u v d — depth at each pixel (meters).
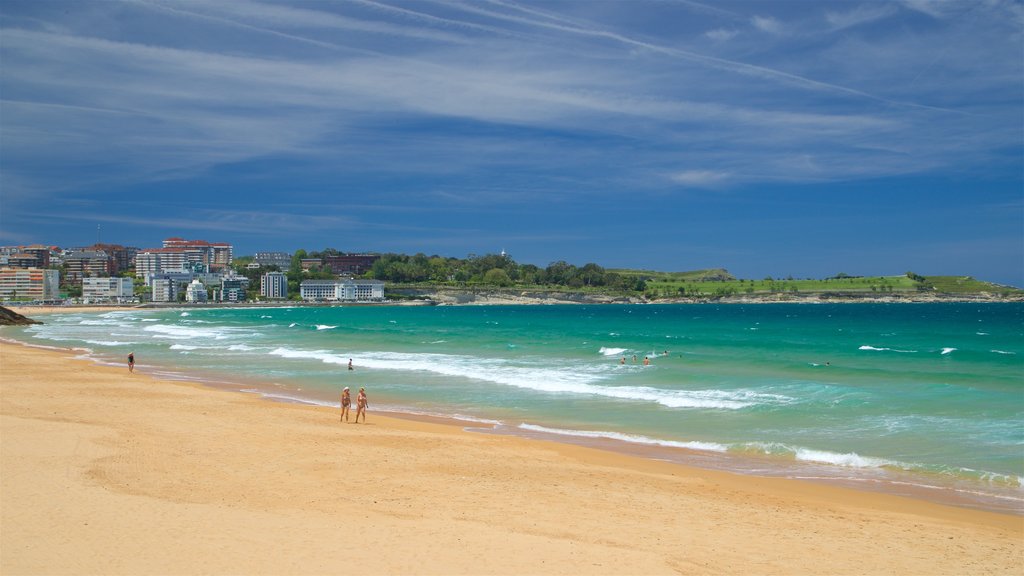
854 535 13.41
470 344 60.91
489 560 11.39
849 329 86.38
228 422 24.25
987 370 38.41
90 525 12.56
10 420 22.92
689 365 42.53
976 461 19.17
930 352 49.47
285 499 14.84
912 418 25.02
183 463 17.80
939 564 11.95
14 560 10.89
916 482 17.39
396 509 14.34
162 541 11.85
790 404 28.20
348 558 11.31
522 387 34.44
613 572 11.04
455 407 29.30
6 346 60.97
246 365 45.38
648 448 21.44
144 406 27.36
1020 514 14.91
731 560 11.87
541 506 14.88
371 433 22.94
